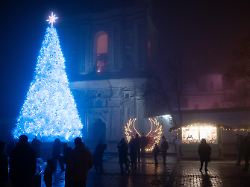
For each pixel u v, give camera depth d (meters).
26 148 10.94
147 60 47.41
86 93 47.22
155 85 48.91
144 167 26.50
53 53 38.09
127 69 47.59
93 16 50.28
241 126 33.19
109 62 48.81
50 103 36.38
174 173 22.02
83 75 47.59
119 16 49.16
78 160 10.76
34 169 10.88
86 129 46.00
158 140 42.12
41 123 36.03
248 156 23.33
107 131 45.19
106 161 33.22
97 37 50.69
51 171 13.81
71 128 37.44
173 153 41.00
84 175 10.73
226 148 36.03
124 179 19.50
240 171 23.02
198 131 33.41
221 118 39.06
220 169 24.38
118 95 46.03
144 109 44.66
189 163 29.70
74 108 38.53
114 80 45.47
